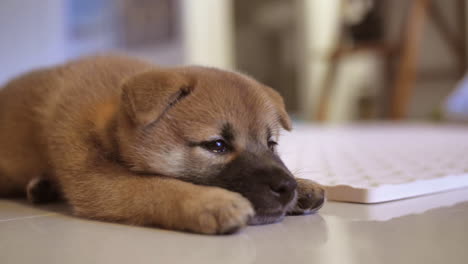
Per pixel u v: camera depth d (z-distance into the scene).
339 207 0.60
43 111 0.64
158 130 0.58
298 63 2.29
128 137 0.59
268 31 2.30
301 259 0.49
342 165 0.75
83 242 0.53
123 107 0.59
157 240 0.53
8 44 1.30
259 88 0.62
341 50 1.92
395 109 1.79
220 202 0.53
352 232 0.54
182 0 1.93
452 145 0.97
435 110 1.82
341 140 1.17
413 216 0.57
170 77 0.59
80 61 0.69
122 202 0.57
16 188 0.68
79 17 1.64
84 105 0.62
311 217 0.57
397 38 1.89
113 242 0.52
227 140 0.58
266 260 0.49
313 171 0.71
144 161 0.58
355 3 1.96
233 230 0.53
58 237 0.54
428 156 0.81
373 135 1.32
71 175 0.60
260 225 0.55
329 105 2.15
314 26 2.21
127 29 1.87
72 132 0.61
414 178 0.65
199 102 0.59
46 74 0.68
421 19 1.74
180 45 1.94
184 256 0.50
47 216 0.59
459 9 1.77
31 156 0.66
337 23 2.07
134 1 1.88
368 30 1.91
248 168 0.57
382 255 0.49
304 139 1.22
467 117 1.67
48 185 0.65
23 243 0.53
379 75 2.06
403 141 1.09
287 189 0.56
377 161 0.77
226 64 2.15
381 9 1.90
